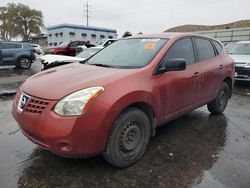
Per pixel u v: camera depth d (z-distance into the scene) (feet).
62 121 9.14
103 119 9.50
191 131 15.29
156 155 12.17
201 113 18.86
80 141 9.31
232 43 37.37
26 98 10.20
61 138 9.14
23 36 227.20
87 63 14.05
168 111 12.75
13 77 37.14
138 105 11.09
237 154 12.51
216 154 12.44
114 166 10.80
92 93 9.48
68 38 172.55
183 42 14.29
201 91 15.14
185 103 13.91
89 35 180.45
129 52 13.57
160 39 13.76
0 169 10.82
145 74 11.41
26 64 50.60
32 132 9.78
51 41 187.11
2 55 47.19
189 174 10.68
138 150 11.30
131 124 10.76
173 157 12.05
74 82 10.19
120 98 9.89
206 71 15.19
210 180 10.28
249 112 19.57
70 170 10.81
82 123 9.20
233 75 18.74
